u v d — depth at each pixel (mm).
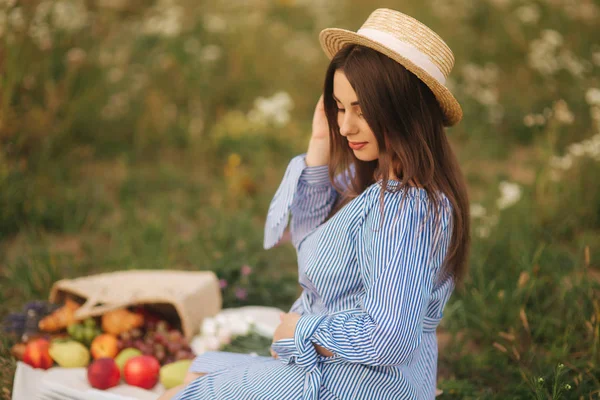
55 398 2396
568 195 4164
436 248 1744
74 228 4270
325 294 1868
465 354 2914
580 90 5918
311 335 1771
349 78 1740
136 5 6727
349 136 1848
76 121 5469
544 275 3346
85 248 3990
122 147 5695
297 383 1801
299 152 5816
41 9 4727
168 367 2564
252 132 5906
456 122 1911
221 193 5004
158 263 3793
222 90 6402
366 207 1771
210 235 4215
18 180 4359
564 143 5391
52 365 2680
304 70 7078
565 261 3543
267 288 3543
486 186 5094
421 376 1911
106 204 4656
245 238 4176
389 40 1789
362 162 2029
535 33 7172
